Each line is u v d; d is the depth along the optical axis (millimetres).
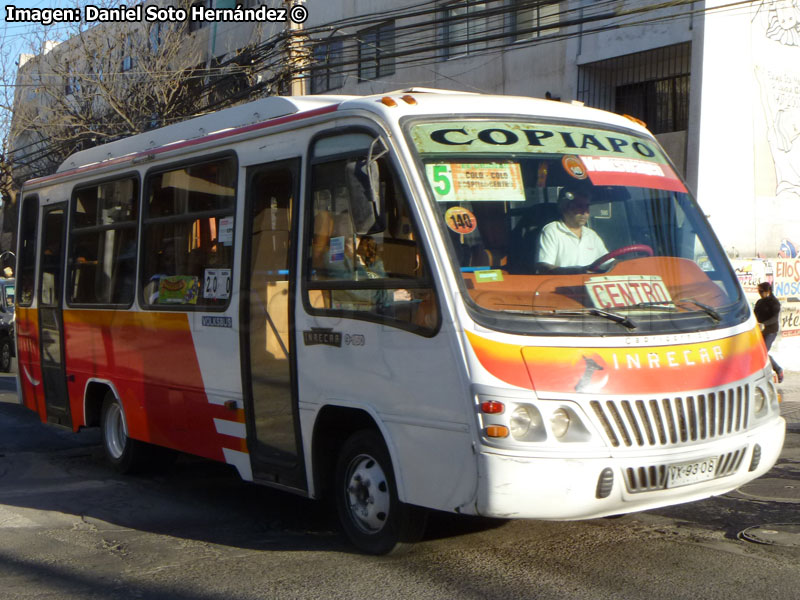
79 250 9164
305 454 6035
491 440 4777
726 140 17281
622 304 5309
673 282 5648
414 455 5195
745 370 5461
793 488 7410
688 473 5090
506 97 6148
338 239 5836
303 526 6688
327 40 17375
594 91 19109
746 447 5340
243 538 6359
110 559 5855
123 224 8352
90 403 8992
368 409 5504
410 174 5371
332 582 5250
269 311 6414
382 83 23750
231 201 6906
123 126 24781
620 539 5973
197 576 5453
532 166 5664
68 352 9266
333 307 5820
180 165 7586
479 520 6430
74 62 26469
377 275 5520
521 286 5203
